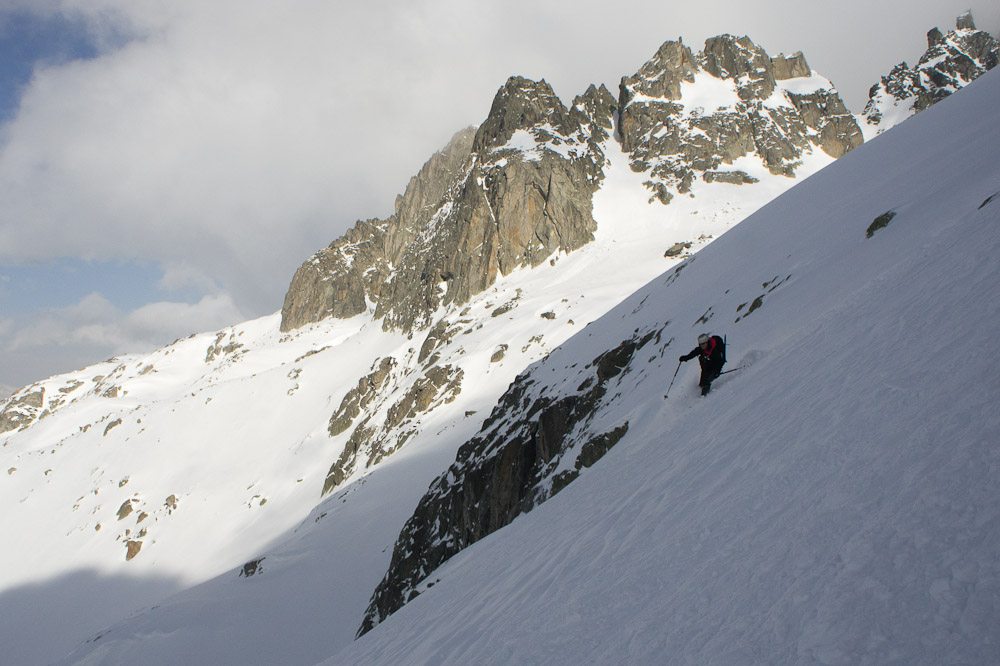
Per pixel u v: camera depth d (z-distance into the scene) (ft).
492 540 51.57
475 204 387.96
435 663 27.55
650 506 26.96
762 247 77.87
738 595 15.62
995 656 9.22
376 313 456.45
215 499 276.21
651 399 53.06
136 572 244.63
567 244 365.61
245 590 137.49
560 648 19.84
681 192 398.83
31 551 297.94
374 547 137.69
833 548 14.65
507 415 101.91
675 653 15.10
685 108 471.21
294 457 287.48
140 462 339.77
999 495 12.31
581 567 26.12
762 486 20.36
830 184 83.51
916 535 13.05
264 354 568.41
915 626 10.96
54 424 502.79
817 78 521.65
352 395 305.53
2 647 226.38
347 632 113.50
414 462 175.52
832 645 11.75
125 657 118.73
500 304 321.52
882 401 19.57
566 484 55.62
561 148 431.43
